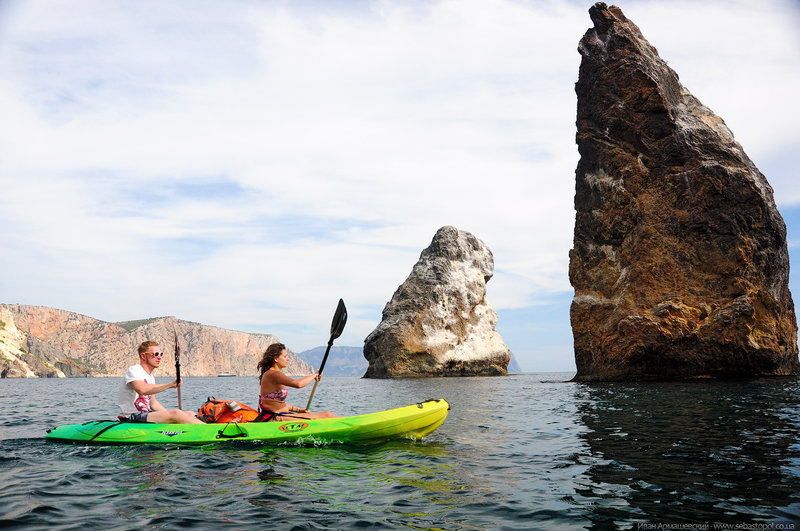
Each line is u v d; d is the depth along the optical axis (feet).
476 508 15.14
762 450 22.99
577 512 14.75
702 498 15.93
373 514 14.51
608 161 98.73
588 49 104.53
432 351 173.17
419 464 20.92
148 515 14.17
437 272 185.16
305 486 17.37
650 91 94.63
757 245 87.66
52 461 21.03
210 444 24.48
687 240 88.69
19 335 526.98
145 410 27.17
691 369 83.25
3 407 53.78
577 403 49.29
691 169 90.84
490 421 36.22
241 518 13.99
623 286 92.68
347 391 87.25
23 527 13.12
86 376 591.37
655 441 26.00
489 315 190.39
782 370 86.28
